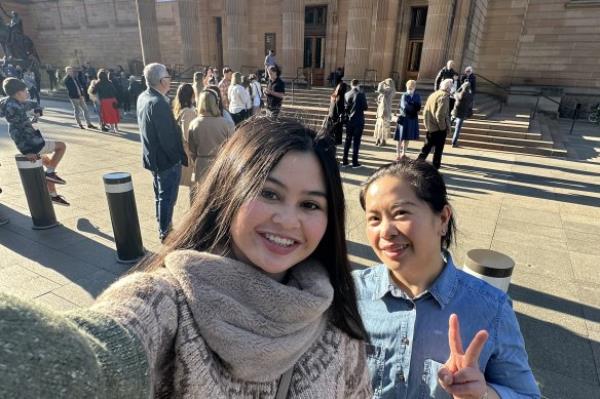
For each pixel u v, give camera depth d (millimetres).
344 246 998
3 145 9570
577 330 3115
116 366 509
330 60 21172
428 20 14289
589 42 19141
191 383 689
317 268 974
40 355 400
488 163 9016
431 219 1331
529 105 20109
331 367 922
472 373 1049
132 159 8523
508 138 10891
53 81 25828
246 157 841
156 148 4055
